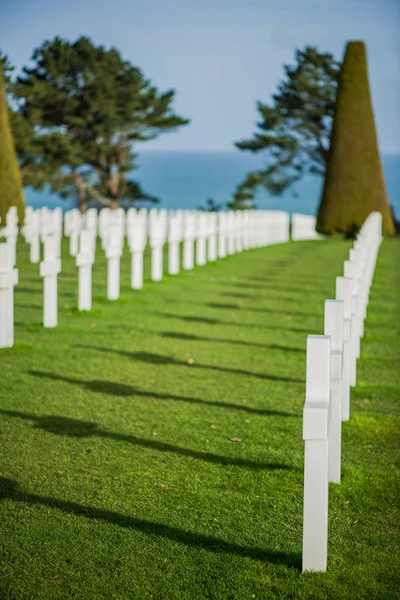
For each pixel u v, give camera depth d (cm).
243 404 783
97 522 496
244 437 677
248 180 5022
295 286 1744
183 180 16175
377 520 514
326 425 423
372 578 436
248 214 2823
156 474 582
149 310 1332
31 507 514
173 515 511
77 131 4300
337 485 567
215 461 615
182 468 596
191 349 1039
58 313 1250
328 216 3375
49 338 1055
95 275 1797
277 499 543
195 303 1440
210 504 531
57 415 718
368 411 773
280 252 2670
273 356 1017
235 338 1129
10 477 564
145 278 1766
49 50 4147
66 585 420
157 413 739
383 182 3362
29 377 848
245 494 551
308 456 430
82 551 457
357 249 1026
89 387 821
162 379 871
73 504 521
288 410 766
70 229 2727
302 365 970
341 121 3322
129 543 469
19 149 3975
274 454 635
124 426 694
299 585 425
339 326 530
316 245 3053
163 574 434
